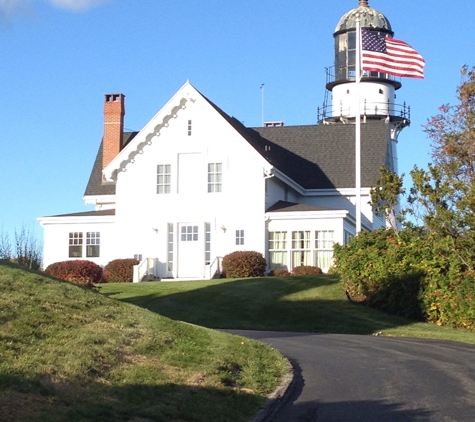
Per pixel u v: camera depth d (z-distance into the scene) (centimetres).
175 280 3556
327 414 1162
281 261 3706
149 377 1194
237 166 3747
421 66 3170
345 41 5162
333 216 3653
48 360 1142
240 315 2600
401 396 1277
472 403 1220
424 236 2748
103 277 3756
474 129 3247
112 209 4091
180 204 3797
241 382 1314
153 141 3847
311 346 1916
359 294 2766
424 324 2506
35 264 3438
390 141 4659
